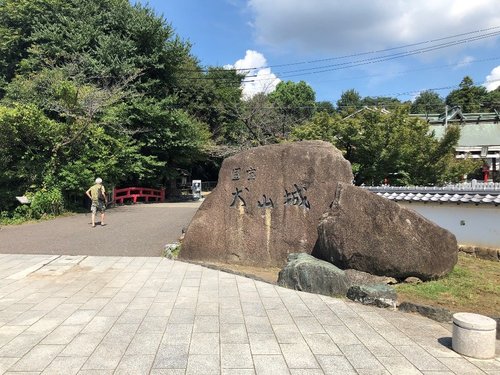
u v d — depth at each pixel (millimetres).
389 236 6938
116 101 22250
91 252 10430
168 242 11703
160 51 26609
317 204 8328
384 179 17906
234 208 9203
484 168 30891
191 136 28406
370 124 17375
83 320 5523
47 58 22422
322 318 5648
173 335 5008
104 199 15047
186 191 35656
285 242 8562
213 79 36188
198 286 7277
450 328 5336
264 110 35312
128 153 22609
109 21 25469
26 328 5219
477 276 7516
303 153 8656
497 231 9453
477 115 35625
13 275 8102
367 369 4164
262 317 5680
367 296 6266
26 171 17391
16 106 16906
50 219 16531
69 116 18547
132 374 4023
